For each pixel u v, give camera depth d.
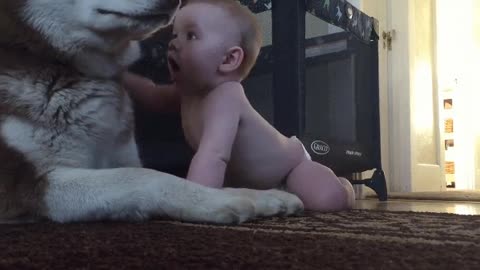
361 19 2.21
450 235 0.82
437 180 3.78
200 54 1.17
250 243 0.69
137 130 1.45
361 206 1.94
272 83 1.75
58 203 0.96
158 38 1.46
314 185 1.26
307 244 0.69
